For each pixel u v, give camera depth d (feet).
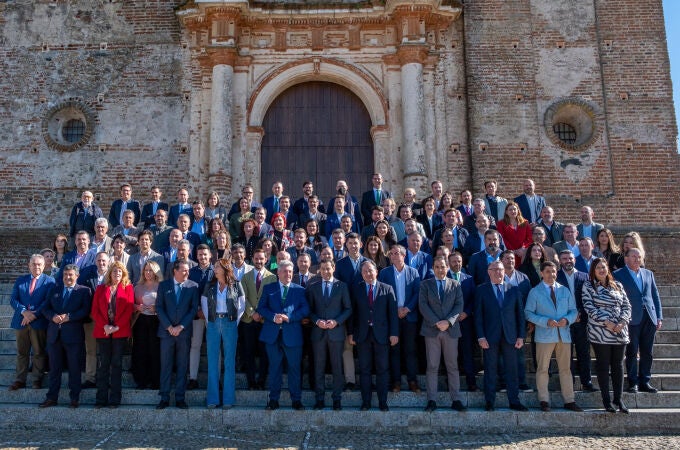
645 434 26.61
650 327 29.01
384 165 50.47
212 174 48.49
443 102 51.47
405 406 28.48
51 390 27.99
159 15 53.16
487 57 51.70
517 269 32.35
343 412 26.99
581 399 28.60
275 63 51.88
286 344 27.76
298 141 52.60
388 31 51.88
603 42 52.29
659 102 51.19
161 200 50.47
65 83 52.60
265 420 26.96
